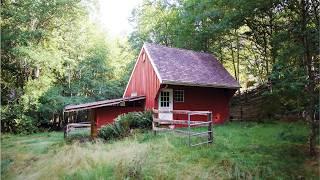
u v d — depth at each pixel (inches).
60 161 354.6
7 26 714.8
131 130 590.6
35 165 357.7
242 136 540.1
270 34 786.2
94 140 560.7
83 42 1201.4
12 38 671.1
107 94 1258.0
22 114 936.3
